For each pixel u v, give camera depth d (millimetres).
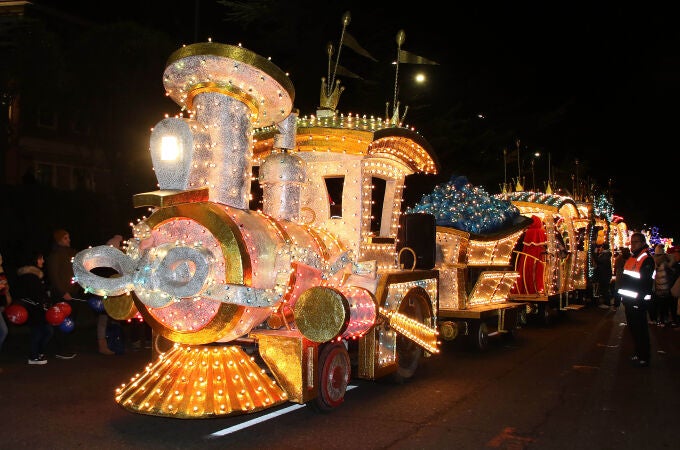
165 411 5887
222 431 6211
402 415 6918
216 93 6258
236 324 5926
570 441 6180
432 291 9148
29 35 17094
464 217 11570
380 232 9070
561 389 8398
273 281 6195
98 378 8445
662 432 6531
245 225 6039
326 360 6770
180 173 5922
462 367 9852
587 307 21578
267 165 7125
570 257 17188
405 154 8633
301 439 6000
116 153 18922
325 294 6117
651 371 9773
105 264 6035
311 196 8070
